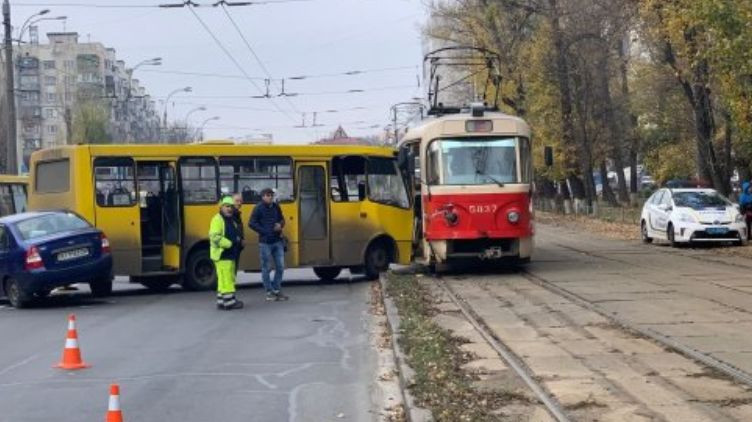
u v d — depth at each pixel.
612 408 8.05
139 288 21.59
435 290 17.67
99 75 105.38
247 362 11.46
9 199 33.50
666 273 19.33
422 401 8.52
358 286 20.61
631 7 33.56
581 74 47.50
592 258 23.78
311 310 16.39
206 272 20.20
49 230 17.97
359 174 21.28
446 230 20.00
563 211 56.38
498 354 10.84
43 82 102.50
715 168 34.56
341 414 8.77
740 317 13.01
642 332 11.88
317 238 20.78
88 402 9.38
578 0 42.47
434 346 11.11
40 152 20.38
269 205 17.97
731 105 23.59
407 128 28.45
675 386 8.82
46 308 17.62
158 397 9.56
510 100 49.03
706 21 22.11
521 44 47.84
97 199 19.30
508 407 8.24
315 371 10.86
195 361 11.56
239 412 8.89
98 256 18.02
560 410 8.02
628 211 45.69
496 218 20.02
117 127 84.00
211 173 20.09
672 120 47.03
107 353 12.25
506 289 17.47
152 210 19.77
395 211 21.61
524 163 20.36
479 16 48.34
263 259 17.89
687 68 31.58
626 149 62.28
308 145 20.84
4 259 17.81
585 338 11.77
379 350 12.24
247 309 16.69
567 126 48.09
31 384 10.32
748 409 7.89
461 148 20.27
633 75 55.12
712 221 25.83
